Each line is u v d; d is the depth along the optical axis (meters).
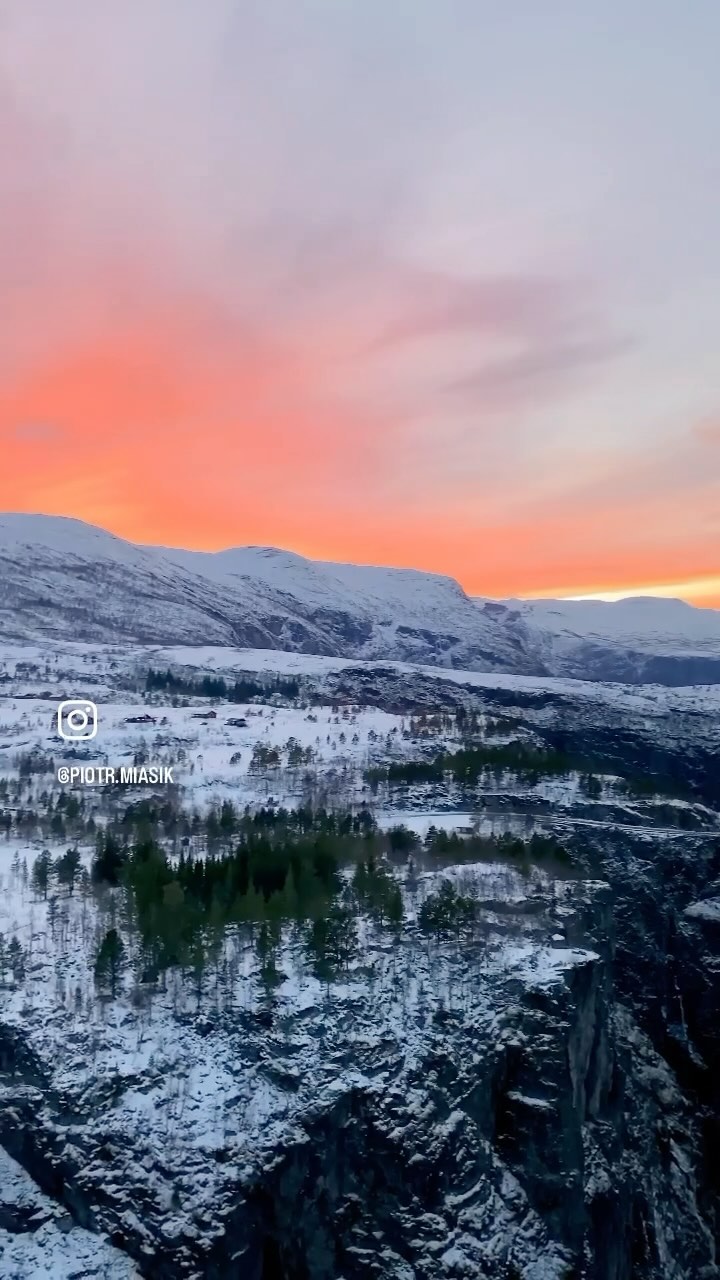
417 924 165.38
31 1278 111.44
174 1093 128.38
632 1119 182.75
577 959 162.00
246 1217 117.50
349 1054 135.62
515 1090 143.88
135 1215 116.56
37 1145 123.56
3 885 178.88
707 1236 188.88
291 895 162.50
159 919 149.12
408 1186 126.88
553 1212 137.62
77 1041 133.50
